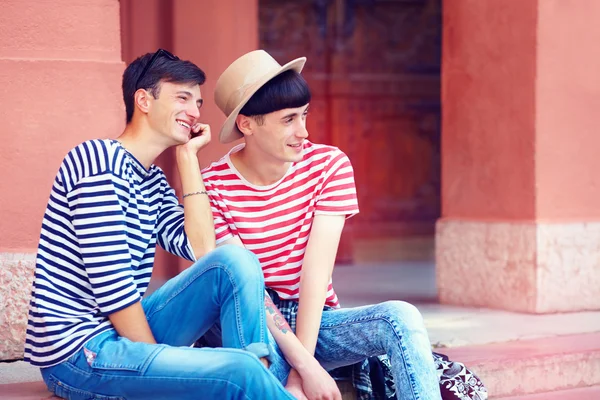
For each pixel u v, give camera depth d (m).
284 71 3.33
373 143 12.48
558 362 4.47
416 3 12.56
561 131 5.76
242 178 3.49
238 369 2.89
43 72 4.14
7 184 4.12
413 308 3.27
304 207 3.47
